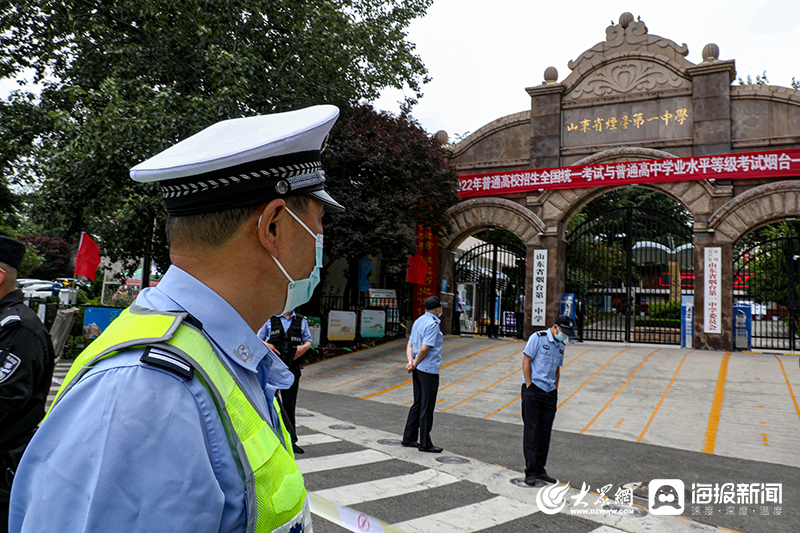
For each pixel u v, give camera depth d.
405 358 13.12
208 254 0.90
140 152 10.49
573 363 11.53
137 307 0.85
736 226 13.16
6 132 12.22
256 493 0.76
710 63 13.58
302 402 8.89
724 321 13.09
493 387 10.13
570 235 16.08
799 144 12.84
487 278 17.86
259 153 0.87
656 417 7.81
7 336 2.12
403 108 14.45
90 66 12.54
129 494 0.65
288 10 12.50
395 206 13.18
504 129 16.17
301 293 1.00
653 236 14.61
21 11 12.15
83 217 13.37
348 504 4.18
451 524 3.89
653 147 14.25
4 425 2.09
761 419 7.55
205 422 0.74
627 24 14.72
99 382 0.72
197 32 11.38
